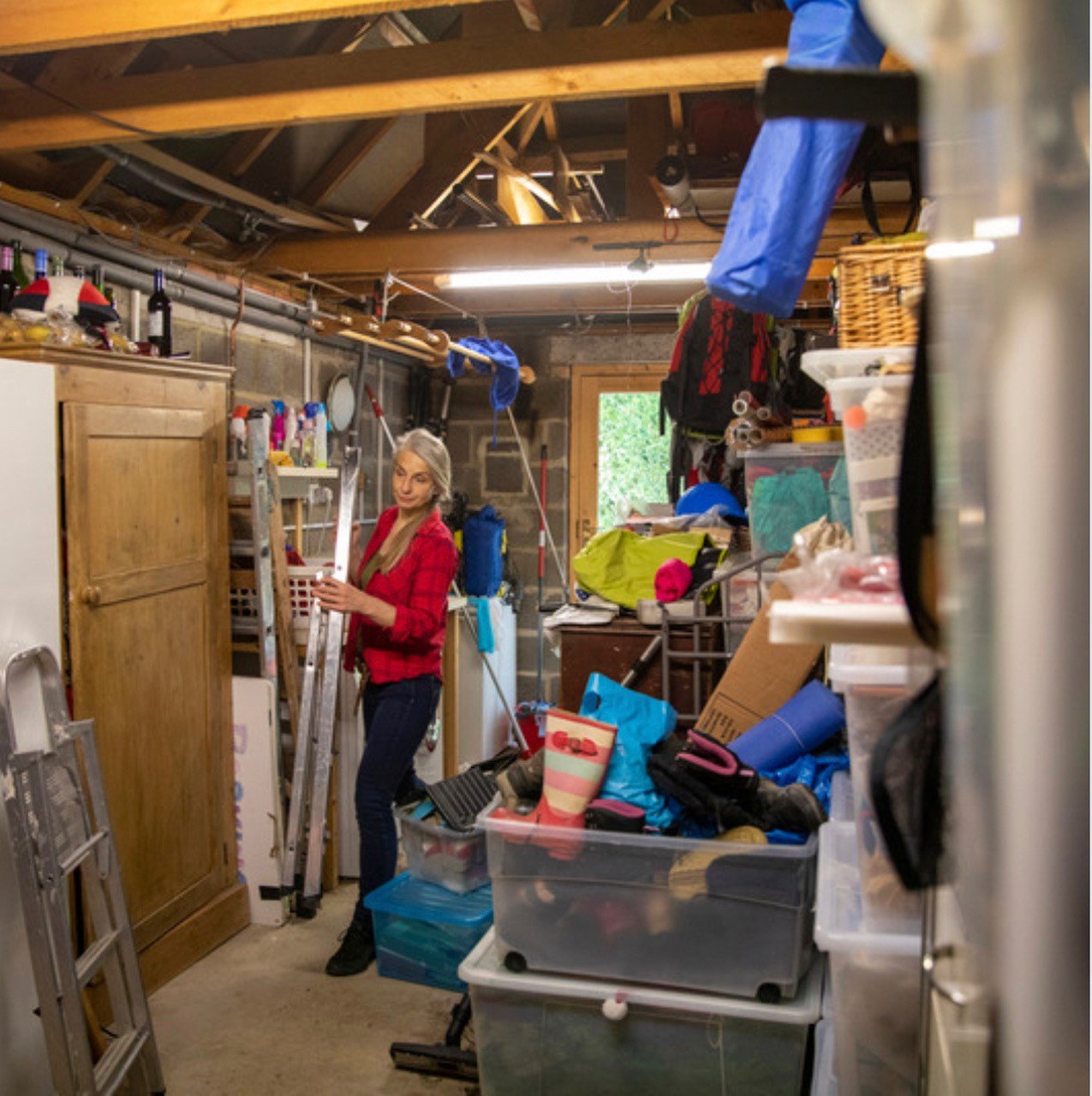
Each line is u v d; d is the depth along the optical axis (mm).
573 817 2256
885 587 944
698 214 3648
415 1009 3039
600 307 5469
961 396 503
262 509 3545
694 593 2904
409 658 3275
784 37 2324
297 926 3586
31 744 2373
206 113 2717
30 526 2459
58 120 2801
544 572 6523
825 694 2410
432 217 5164
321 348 5387
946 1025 794
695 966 2191
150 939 3111
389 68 2547
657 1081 2246
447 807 3184
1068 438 447
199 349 4320
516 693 6551
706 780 2234
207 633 3400
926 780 786
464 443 6609
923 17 515
